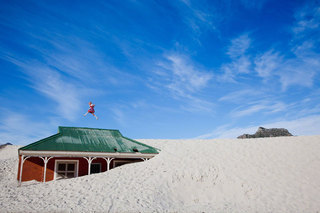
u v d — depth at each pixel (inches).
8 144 1717.5
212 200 547.2
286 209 487.8
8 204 485.1
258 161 678.5
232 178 604.1
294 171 617.0
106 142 895.1
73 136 879.7
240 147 781.3
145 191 556.4
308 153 689.0
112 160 868.0
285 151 719.1
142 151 870.4
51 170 789.2
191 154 766.5
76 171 814.5
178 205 515.5
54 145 778.8
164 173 645.3
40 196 537.3
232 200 539.8
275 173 616.1
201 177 614.9
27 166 772.0
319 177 581.3
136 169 706.2
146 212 460.1
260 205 508.1
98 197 528.7
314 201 507.8
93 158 796.0
